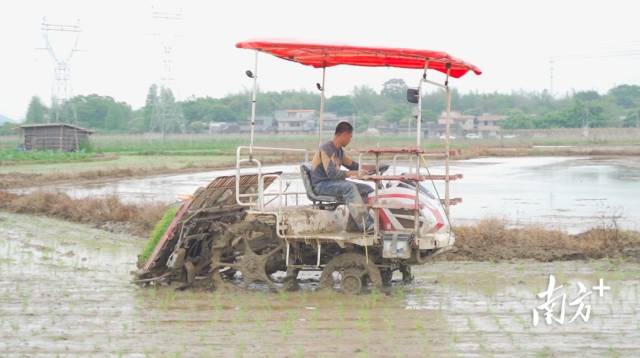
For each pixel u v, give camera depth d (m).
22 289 11.08
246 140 76.00
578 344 8.02
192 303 10.16
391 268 10.86
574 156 52.78
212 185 10.69
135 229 17.31
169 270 11.11
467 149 56.88
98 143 70.38
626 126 118.94
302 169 10.79
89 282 11.61
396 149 10.30
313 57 10.97
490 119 117.69
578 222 17.58
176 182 32.16
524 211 19.97
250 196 11.09
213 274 11.03
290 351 7.84
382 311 9.57
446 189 10.70
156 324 9.05
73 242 15.86
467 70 10.98
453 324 8.89
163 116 88.06
